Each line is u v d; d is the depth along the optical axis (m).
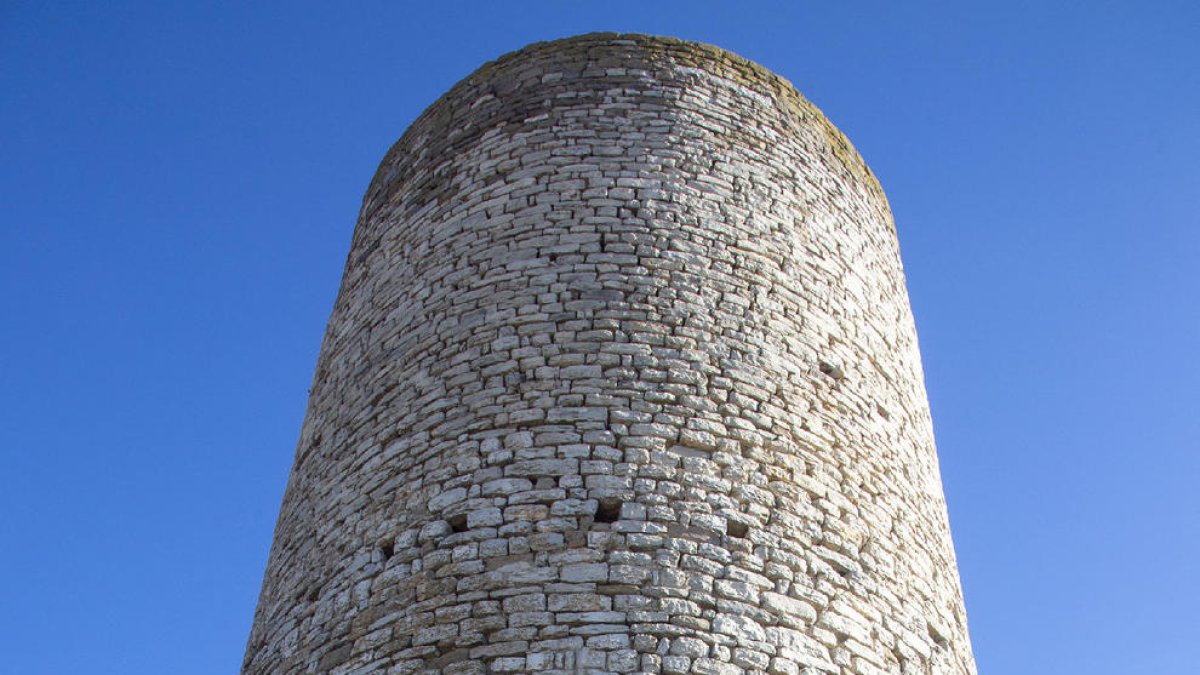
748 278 14.21
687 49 16.47
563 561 11.61
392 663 11.68
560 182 14.88
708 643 11.17
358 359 15.25
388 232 16.50
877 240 16.89
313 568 13.55
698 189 14.88
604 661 10.94
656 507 11.97
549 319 13.52
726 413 12.89
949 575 14.45
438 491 12.63
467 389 13.30
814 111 17.19
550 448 12.43
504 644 11.21
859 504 13.22
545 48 16.67
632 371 12.96
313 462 15.03
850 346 14.66
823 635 11.79
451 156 16.23
